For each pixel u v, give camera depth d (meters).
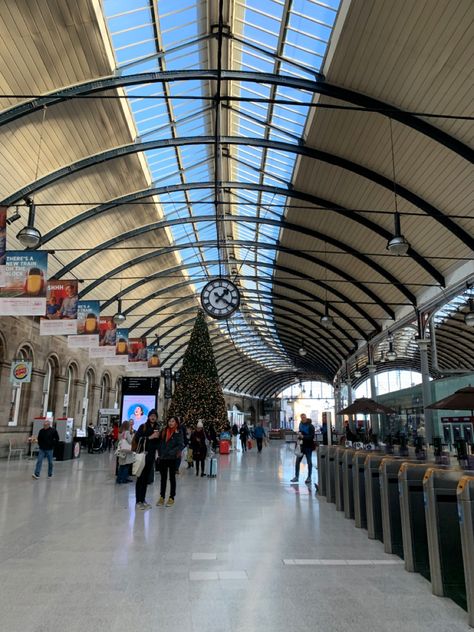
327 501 10.96
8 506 9.80
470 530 4.39
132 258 27.80
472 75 11.26
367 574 5.70
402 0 10.45
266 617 4.39
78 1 11.85
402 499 6.12
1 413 21.17
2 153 15.18
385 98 12.98
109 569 5.72
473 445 11.38
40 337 24.92
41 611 4.47
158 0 12.89
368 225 19.50
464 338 35.75
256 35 13.80
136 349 27.03
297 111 15.91
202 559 6.18
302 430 14.70
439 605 4.75
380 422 30.19
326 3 11.60
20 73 13.03
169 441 10.36
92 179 19.22
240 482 14.60
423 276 21.16
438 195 15.83
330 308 32.62
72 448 22.83
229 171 22.55
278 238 26.45
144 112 17.14
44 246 21.22
